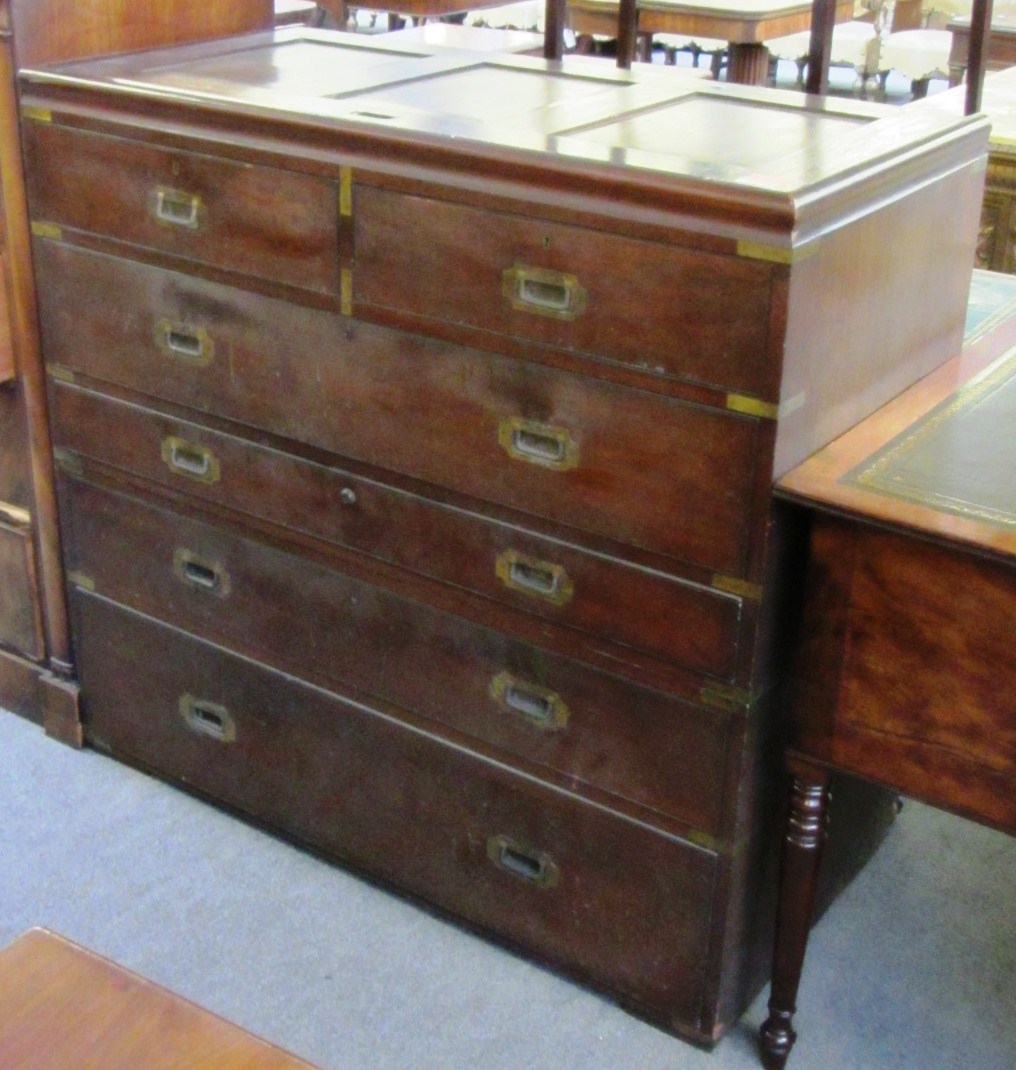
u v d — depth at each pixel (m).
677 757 1.91
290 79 2.15
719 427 1.71
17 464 2.50
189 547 2.32
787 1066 2.04
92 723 2.61
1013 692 1.64
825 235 1.64
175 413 2.23
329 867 2.39
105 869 2.36
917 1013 2.13
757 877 2.00
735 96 2.15
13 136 2.22
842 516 1.65
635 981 2.09
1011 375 2.04
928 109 2.08
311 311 2.00
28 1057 1.18
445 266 1.84
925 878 2.40
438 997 2.13
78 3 2.22
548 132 1.86
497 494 1.93
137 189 2.10
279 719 2.33
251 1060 1.18
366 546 2.10
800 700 1.82
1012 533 1.59
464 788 2.15
